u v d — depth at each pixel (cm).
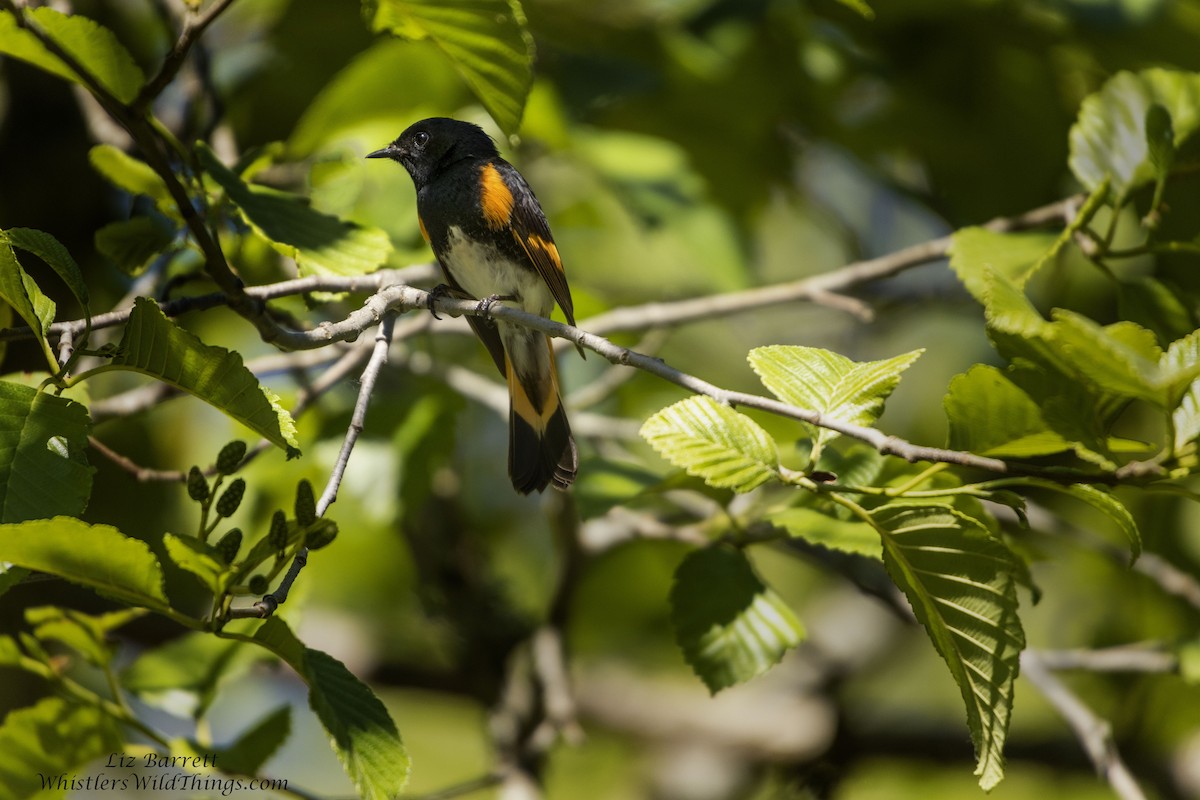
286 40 1126
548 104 1020
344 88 980
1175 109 782
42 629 659
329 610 1317
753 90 1162
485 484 1354
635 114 1221
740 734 1295
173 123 1016
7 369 932
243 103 1146
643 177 1098
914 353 544
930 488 653
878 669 1391
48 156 1112
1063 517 1190
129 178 715
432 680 1224
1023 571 737
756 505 781
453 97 1034
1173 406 489
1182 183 784
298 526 466
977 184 1161
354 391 1041
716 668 691
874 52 1165
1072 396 527
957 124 1137
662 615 1330
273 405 514
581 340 599
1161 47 1082
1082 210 729
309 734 1342
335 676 507
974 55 1147
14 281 493
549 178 1369
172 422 1162
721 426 522
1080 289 1148
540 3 1146
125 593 464
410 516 1000
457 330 882
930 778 1342
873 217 1491
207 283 853
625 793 1368
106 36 612
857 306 922
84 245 1123
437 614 1119
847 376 543
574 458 799
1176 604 1159
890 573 543
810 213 1350
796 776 1244
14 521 473
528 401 827
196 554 445
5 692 992
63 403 501
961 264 778
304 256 688
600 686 1360
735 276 1088
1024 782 1305
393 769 490
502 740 1027
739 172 1254
